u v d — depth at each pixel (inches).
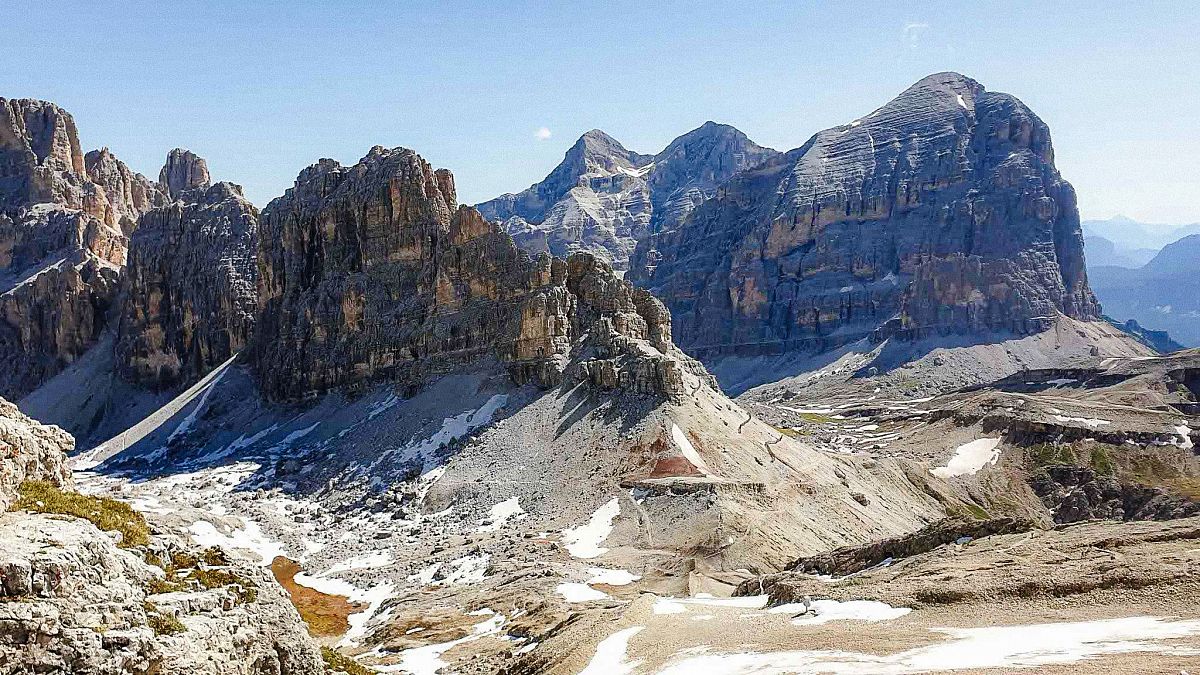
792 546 4611.2
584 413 6323.8
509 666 2711.6
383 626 3764.8
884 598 2423.7
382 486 6471.5
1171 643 1672.0
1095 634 1817.2
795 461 6136.8
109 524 1567.4
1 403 1801.2
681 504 4940.9
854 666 1845.5
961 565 2596.0
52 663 1167.0
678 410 5935.0
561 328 7450.8
